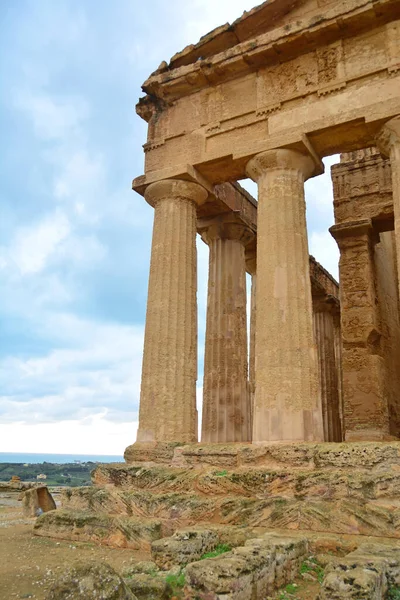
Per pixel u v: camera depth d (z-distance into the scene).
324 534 8.61
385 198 19.08
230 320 17.47
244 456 11.09
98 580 5.12
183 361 13.64
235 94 14.93
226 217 18.28
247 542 7.26
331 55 13.59
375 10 12.80
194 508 10.15
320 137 13.36
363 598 5.22
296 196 13.26
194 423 13.47
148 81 16.06
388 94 12.41
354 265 19.00
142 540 9.61
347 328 18.36
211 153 14.64
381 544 7.41
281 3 14.44
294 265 12.56
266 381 11.78
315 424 11.39
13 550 9.55
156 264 14.55
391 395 18.77
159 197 15.27
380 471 9.45
